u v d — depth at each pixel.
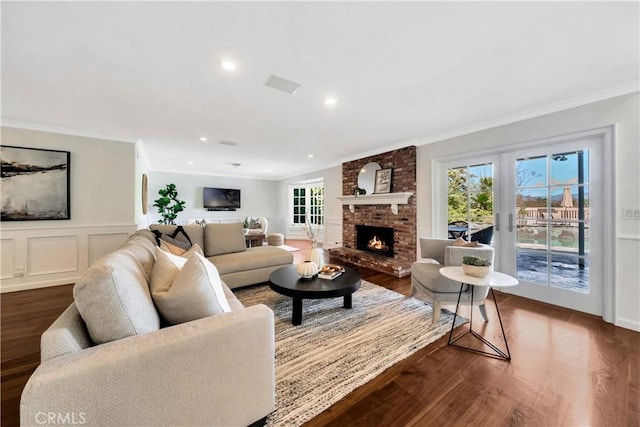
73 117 2.96
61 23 1.43
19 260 3.16
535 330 2.15
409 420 1.25
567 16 1.39
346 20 1.43
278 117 2.97
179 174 7.48
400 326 2.23
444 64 1.88
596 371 1.61
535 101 2.54
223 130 3.49
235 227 3.68
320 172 6.86
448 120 3.07
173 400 0.94
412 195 4.05
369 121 3.10
